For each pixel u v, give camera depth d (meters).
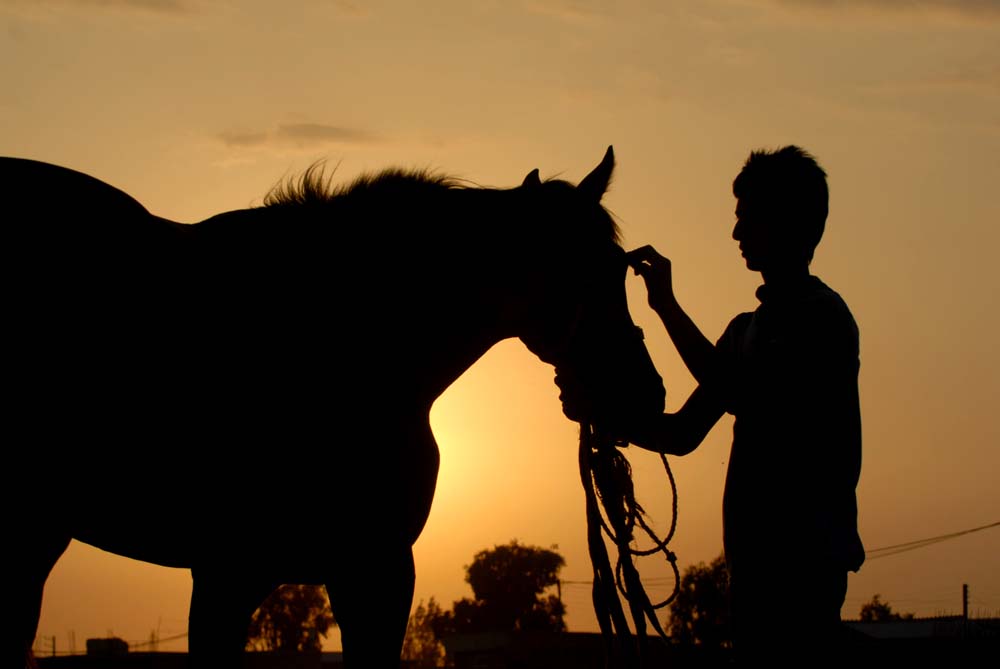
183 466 5.42
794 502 4.98
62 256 5.13
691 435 5.90
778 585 4.96
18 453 4.97
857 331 5.16
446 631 105.69
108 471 5.29
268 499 5.56
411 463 5.95
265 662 41.97
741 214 5.43
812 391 5.02
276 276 5.81
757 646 5.01
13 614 4.99
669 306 5.73
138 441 5.32
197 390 5.47
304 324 5.79
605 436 6.28
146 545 5.53
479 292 6.32
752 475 5.11
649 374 6.42
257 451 5.55
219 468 5.48
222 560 5.54
